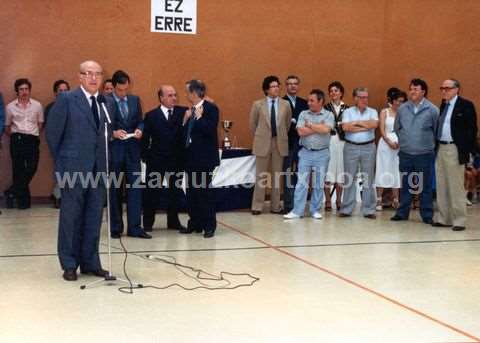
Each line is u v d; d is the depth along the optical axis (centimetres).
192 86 771
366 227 880
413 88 907
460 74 1193
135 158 771
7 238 750
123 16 1048
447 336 449
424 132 912
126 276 594
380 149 1037
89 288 549
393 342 435
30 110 961
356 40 1159
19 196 962
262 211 1002
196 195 793
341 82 1159
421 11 1177
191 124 775
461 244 780
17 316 471
